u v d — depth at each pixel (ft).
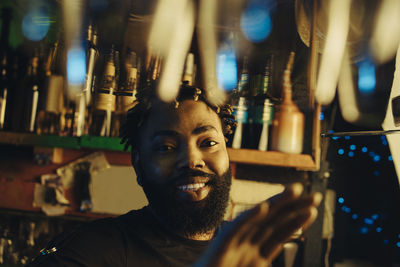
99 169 5.58
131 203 5.50
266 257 1.47
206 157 2.74
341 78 3.92
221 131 2.91
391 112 3.23
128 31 3.58
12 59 5.37
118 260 2.60
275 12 3.95
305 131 4.79
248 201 5.44
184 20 2.93
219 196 2.76
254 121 4.75
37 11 4.01
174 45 2.90
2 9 5.29
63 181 5.61
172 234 2.74
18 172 5.71
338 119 6.18
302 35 3.43
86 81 3.40
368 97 4.01
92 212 5.56
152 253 2.67
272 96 4.61
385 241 6.93
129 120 3.07
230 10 3.88
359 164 7.02
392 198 6.99
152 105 2.86
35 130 5.14
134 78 3.57
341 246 6.88
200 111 2.79
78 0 3.31
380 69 3.70
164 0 2.92
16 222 5.64
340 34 3.02
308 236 5.08
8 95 5.24
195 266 1.46
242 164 5.54
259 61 4.49
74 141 4.94
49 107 4.87
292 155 4.65
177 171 2.69
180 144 2.73
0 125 5.20
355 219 7.09
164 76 2.85
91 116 4.98
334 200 5.63
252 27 4.01
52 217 5.63
